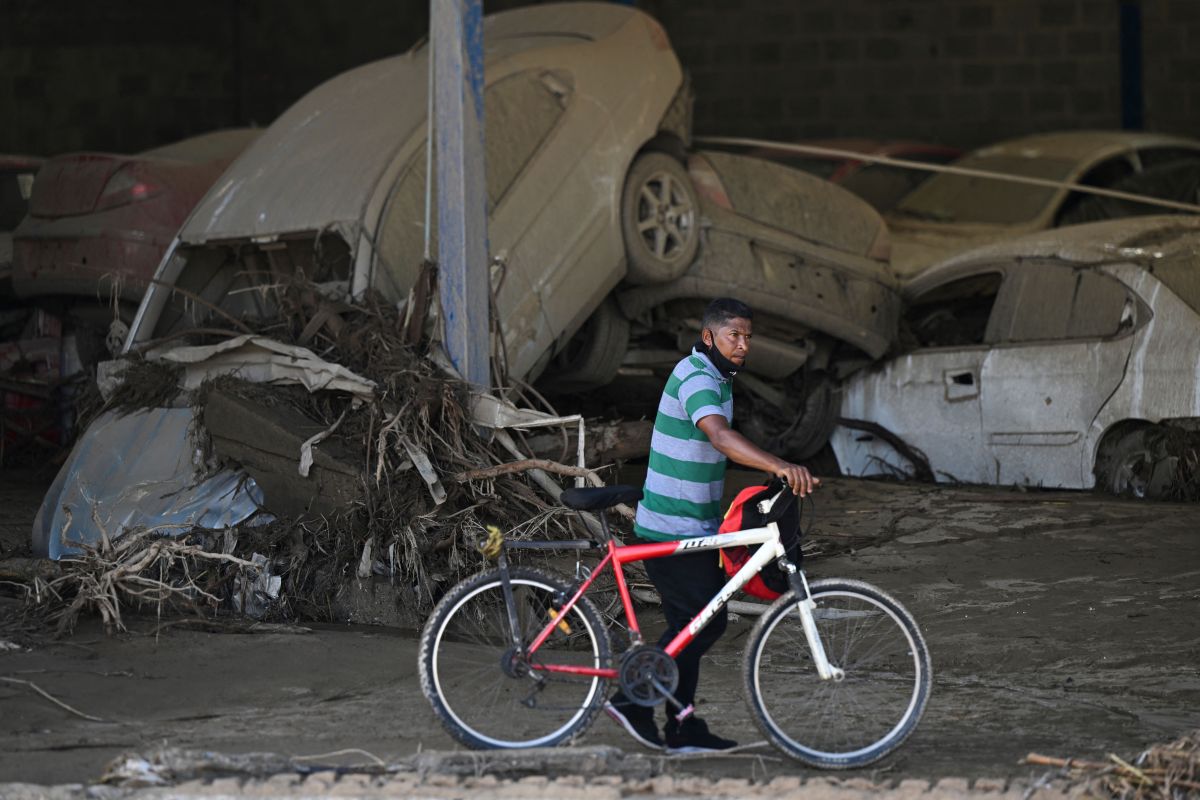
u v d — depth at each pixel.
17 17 62.16
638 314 29.86
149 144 62.41
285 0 62.22
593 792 13.01
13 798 12.77
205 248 27.47
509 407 22.36
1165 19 56.66
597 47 29.16
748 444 14.69
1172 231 30.98
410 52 30.05
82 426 26.14
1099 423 29.14
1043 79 57.12
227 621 20.58
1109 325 29.39
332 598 21.27
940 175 42.22
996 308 31.70
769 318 31.03
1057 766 14.13
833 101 58.50
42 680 17.42
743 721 16.11
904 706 16.70
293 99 62.41
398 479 21.38
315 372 22.52
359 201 24.89
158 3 62.06
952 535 26.09
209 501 22.73
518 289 26.22
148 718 16.05
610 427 23.38
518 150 26.94
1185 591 21.95
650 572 15.13
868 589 14.89
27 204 37.19
